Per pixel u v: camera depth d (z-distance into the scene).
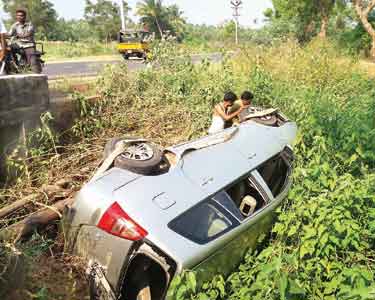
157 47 9.67
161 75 8.89
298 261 3.57
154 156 3.92
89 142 6.77
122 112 7.74
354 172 5.11
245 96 6.36
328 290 3.36
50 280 3.55
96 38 58.16
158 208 3.44
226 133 4.93
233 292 3.49
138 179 3.71
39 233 4.30
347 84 10.68
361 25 28.02
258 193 4.23
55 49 34.06
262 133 5.05
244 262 3.95
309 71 11.25
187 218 3.47
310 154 4.66
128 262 3.35
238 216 3.81
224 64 9.59
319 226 3.56
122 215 3.38
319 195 3.78
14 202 4.79
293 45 12.80
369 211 3.87
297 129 5.66
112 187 3.61
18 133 5.69
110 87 8.15
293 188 4.20
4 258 3.35
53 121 6.50
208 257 3.42
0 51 7.00
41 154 5.84
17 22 7.36
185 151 4.19
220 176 3.98
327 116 6.39
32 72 7.29
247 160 4.38
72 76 9.53
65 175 5.54
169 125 7.64
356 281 3.07
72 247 3.80
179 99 8.31
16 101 5.57
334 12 33.59
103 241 3.50
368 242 3.86
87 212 3.61
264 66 11.16
